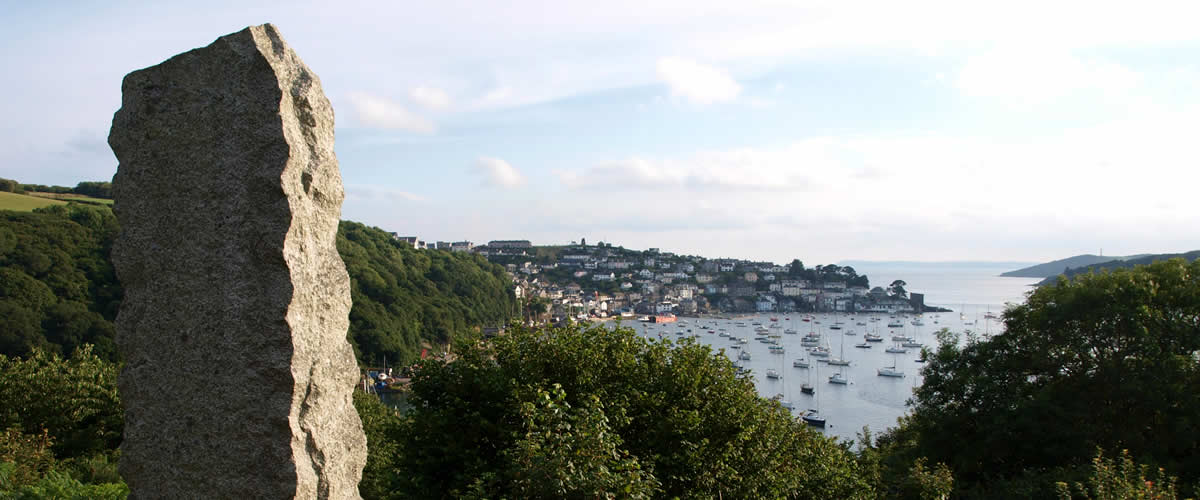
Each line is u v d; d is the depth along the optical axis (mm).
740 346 164500
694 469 12977
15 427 17219
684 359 16031
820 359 141875
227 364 6195
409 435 14141
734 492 13484
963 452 24703
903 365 134000
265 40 6445
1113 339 23969
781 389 106750
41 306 48812
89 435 19766
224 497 6180
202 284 6305
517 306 178750
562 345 15227
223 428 6195
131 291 6602
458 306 133000
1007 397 24172
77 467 16422
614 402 13609
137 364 6559
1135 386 21422
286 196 6137
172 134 6453
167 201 6449
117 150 6645
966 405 25109
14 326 45219
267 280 6164
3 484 10398
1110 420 23531
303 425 6250
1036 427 22688
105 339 49250
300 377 6180
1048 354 24672
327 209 6773
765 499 13945
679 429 13383
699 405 14883
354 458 6961
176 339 6391
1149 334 22047
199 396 6285
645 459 12727
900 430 35562
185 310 6359
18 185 101875
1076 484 15945
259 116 6211
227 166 6258
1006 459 24594
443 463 13594
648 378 15484
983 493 21531
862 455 27828
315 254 6527
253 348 6129
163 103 6496
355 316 94750
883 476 24750
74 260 55531
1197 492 17203
